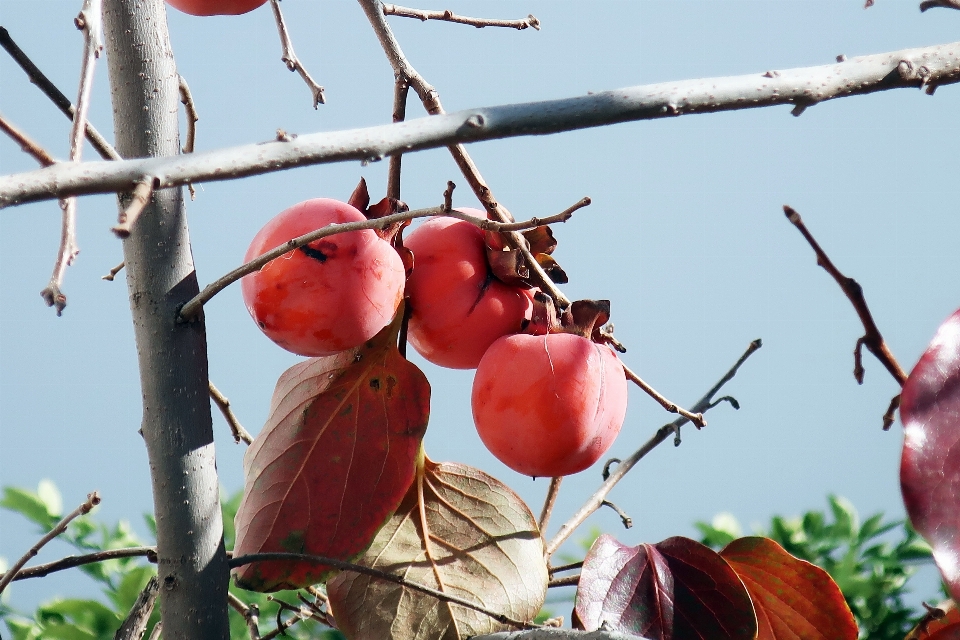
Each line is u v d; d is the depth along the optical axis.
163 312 3.65
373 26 4.14
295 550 3.94
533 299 4.34
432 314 4.22
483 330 4.25
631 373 4.43
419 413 4.12
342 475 4.04
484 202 4.26
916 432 2.50
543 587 4.28
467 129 2.88
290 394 4.25
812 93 3.16
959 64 3.29
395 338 4.19
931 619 4.43
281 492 4.03
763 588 4.57
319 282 3.78
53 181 2.47
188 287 3.72
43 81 3.72
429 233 4.34
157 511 3.63
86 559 4.17
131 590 6.30
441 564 4.23
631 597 4.15
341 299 3.79
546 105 2.96
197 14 4.40
